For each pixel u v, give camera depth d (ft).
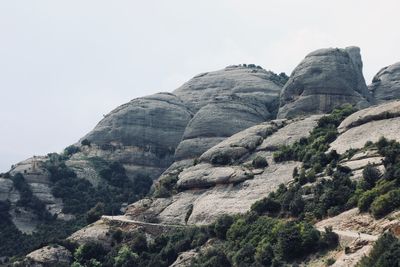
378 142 508.53
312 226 423.64
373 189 424.87
